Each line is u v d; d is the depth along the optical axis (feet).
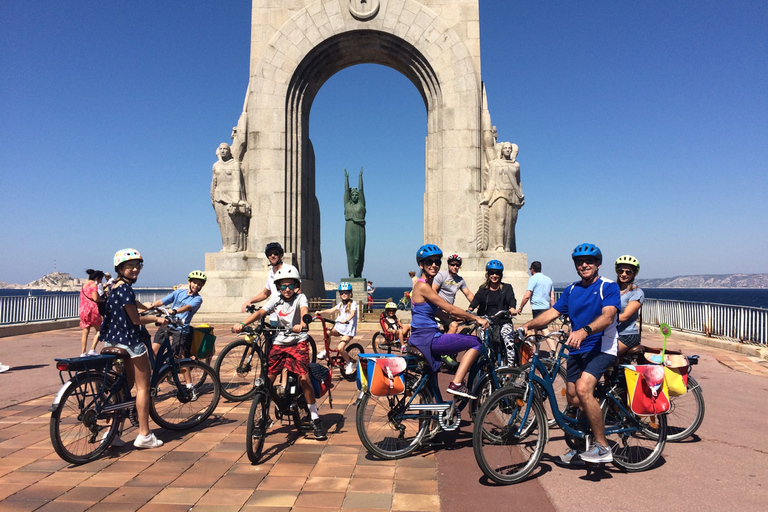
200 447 15.76
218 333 43.47
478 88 58.95
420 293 15.44
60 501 11.82
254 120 58.85
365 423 15.43
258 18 60.29
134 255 15.84
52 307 53.11
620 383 14.66
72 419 15.20
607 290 13.50
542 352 25.20
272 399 15.93
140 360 15.62
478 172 58.23
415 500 11.93
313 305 58.18
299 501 11.85
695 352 36.96
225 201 57.67
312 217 67.72
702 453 15.46
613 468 14.16
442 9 59.88
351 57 63.21
